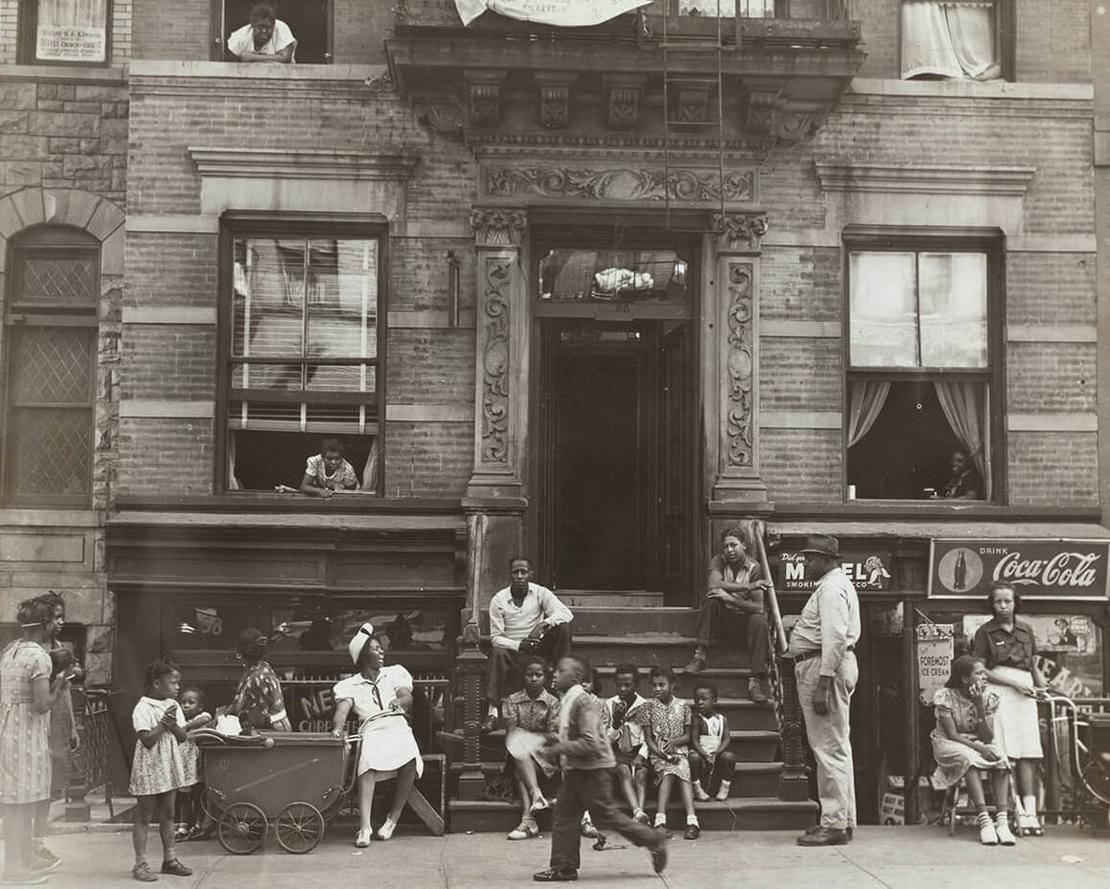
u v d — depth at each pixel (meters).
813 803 9.66
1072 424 12.16
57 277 12.12
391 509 11.66
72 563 11.72
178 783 8.23
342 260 12.04
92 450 11.95
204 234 11.79
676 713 9.55
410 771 9.38
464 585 11.52
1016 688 9.48
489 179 11.79
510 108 11.80
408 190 11.94
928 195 12.20
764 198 12.09
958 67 12.52
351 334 12.01
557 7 11.26
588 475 12.55
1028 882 7.77
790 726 9.78
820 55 11.33
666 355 12.43
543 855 8.72
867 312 12.31
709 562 11.49
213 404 11.71
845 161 12.12
